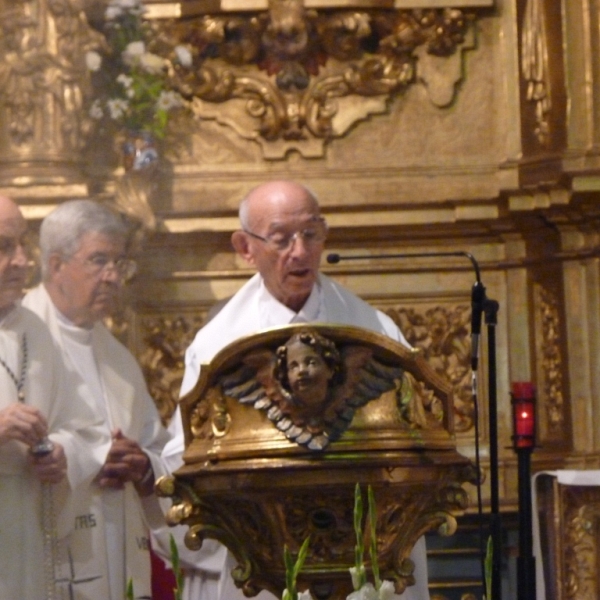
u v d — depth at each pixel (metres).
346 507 7.43
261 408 7.46
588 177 15.81
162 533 12.20
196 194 17.00
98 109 16.23
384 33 17.48
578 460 16.00
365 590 6.02
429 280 16.98
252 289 10.87
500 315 16.91
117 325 16.30
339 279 16.95
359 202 17.06
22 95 15.95
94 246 11.95
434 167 17.22
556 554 15.16
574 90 16.42
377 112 17.39
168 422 16.64
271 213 10.47
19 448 11.12
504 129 17.27
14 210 11.68
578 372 16.31
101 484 11.62
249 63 17.45
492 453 9.90
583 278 16.39
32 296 12.22
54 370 11.73
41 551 11.16
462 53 17.48
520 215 16.58
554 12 16.77
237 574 7.67
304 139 17.31
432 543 15.41
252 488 7.35
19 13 16.19
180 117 17.23
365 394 7.50
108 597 11.50
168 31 17.22
